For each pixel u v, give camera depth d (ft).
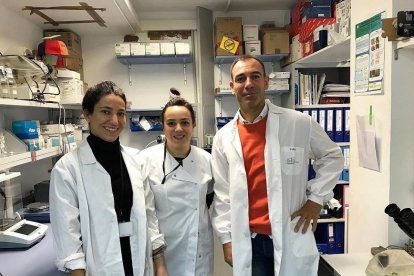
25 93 6.47
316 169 5.08
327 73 10.98
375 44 5.09
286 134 4.88
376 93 5.09
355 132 5.77
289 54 10.32
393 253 4.54
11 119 7.77
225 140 5.22
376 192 5.23
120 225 4.22
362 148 5.53
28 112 8.70
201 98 11.21
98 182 4.17
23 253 5.12
